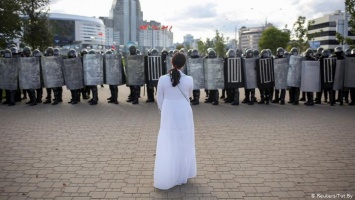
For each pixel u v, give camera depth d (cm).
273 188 465
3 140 727
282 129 829
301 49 4122
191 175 484
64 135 773
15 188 466
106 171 534
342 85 1191
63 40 10694
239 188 465
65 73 1231
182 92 458
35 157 606
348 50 1230
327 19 8694
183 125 459
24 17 2155
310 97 1213
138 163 573
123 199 430
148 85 1246
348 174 518
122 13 15188
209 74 1207
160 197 436
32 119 966
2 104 1265
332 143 698
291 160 587
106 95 1568
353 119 950
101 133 793
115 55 1240
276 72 1209
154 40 15825
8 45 1603
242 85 1208
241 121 930
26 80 1212
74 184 480
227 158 599
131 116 1017
